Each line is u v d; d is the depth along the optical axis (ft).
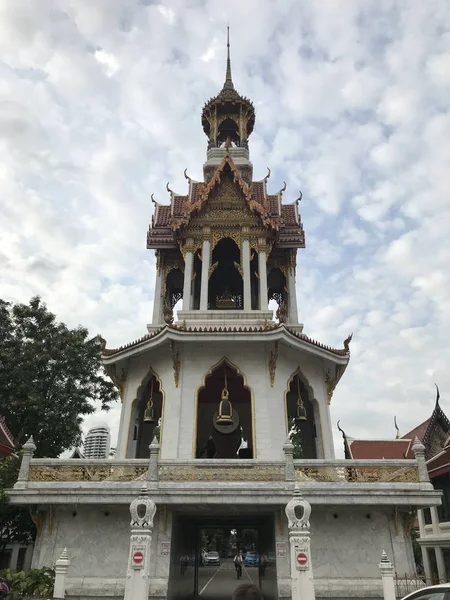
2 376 107.76
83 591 56.29
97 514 61.11
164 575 57.21
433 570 119.85
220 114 110.63
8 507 76.18
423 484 57.93
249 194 87.92
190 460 59.26
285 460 59.16
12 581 51.90
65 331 117.29
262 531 78.13
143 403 81.82
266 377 72.28
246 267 83.97
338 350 75.31
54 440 111.24
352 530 60.18
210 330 70.90
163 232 93.35
